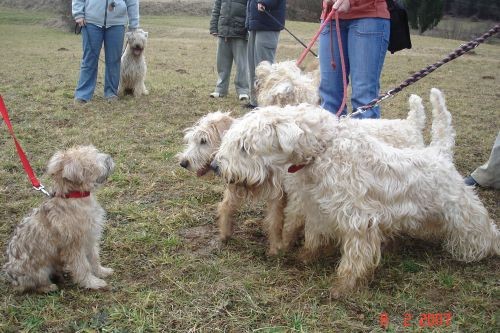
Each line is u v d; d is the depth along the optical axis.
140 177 2.72
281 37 11.21
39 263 1.68
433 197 1.84
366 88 2.47
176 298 1.68
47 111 4.05
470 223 1.88
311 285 1.77
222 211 2.09
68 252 1.70
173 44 10.48
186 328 1.54
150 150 3.18
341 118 1.83
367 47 2.43
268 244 2.11
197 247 2.06
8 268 1.68
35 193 2.48
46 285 1.73
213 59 8.11
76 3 4.26
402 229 1.88
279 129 1.59
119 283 1.79
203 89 5.35
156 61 7.69
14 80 5.48
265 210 2.40
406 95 5.16
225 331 1.53
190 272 1.85
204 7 19.03
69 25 14.32
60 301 1.68
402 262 1.92
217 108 4.40
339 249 2.01
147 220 2.24
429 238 2.11
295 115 1.67
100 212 1.80
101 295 1.71
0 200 2.40
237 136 1.69
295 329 1.53
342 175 1.66
